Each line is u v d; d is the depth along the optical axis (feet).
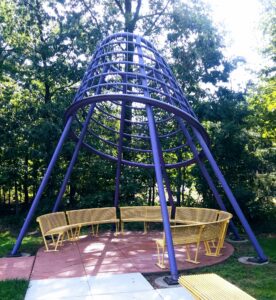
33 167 49.57
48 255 25.41
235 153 41.34
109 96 24.73
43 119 46.29
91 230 36.83
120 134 34.91
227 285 13.93
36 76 49.32
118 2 54.13
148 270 21.12
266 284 18.94
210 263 22.76
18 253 25.77
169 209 34.58
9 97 49.55
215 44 47.26
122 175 48.93
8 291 17.56
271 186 41.73
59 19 50.60
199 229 22.66
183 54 47.96
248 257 24.94
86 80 28.35
